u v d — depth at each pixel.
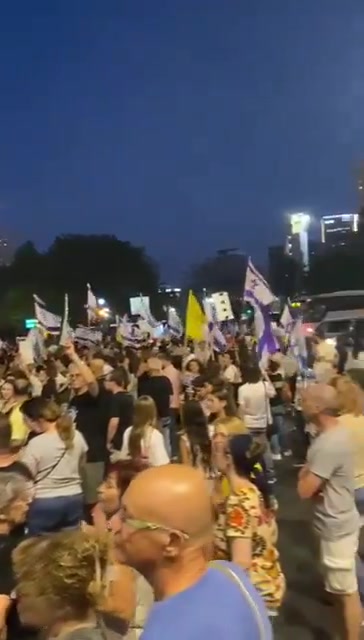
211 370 12.02
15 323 85.50
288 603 7.12
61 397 11.41
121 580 3.25
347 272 81.31
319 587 7.47
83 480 7.14
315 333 18.34
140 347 23.41
